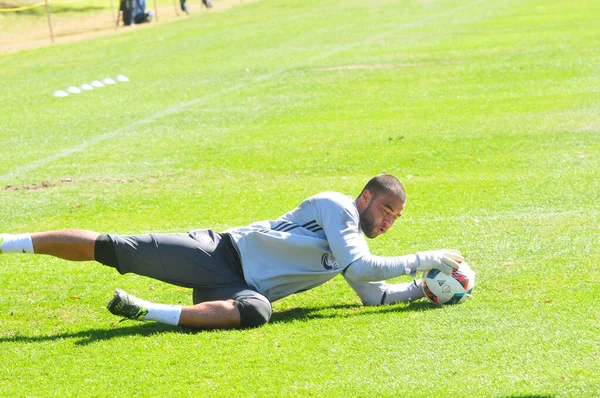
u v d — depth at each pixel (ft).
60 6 304.71
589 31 179.63
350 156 80.64
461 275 40.32
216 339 36.60
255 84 133.18
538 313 38.58
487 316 38.40
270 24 237.04
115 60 174.70
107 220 62.03
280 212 62.39
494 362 33.04
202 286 38.91
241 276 39.50
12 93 134.92
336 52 168.55
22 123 107.14
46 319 41.27
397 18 235.81
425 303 41.32
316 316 39.91
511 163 74.69
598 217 56.65
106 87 138.00
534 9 239.91
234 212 62.90
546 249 49.73
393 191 39.06
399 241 53.31
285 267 39.14
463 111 102.63
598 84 116.98
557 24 197.77
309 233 39.29
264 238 39.04
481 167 73.97
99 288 46.09
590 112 97.66
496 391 30.48
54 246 37.70
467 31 193.77
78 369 34.09
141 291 45.47
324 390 31.19
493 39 175.32
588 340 34.88
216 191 69.51
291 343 35.83
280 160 80.23
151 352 35.40
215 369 33.42
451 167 74.59
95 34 236.22
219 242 39.55
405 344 35.29
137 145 90.43
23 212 64.90
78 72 158.61
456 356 33.76
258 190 69.41
